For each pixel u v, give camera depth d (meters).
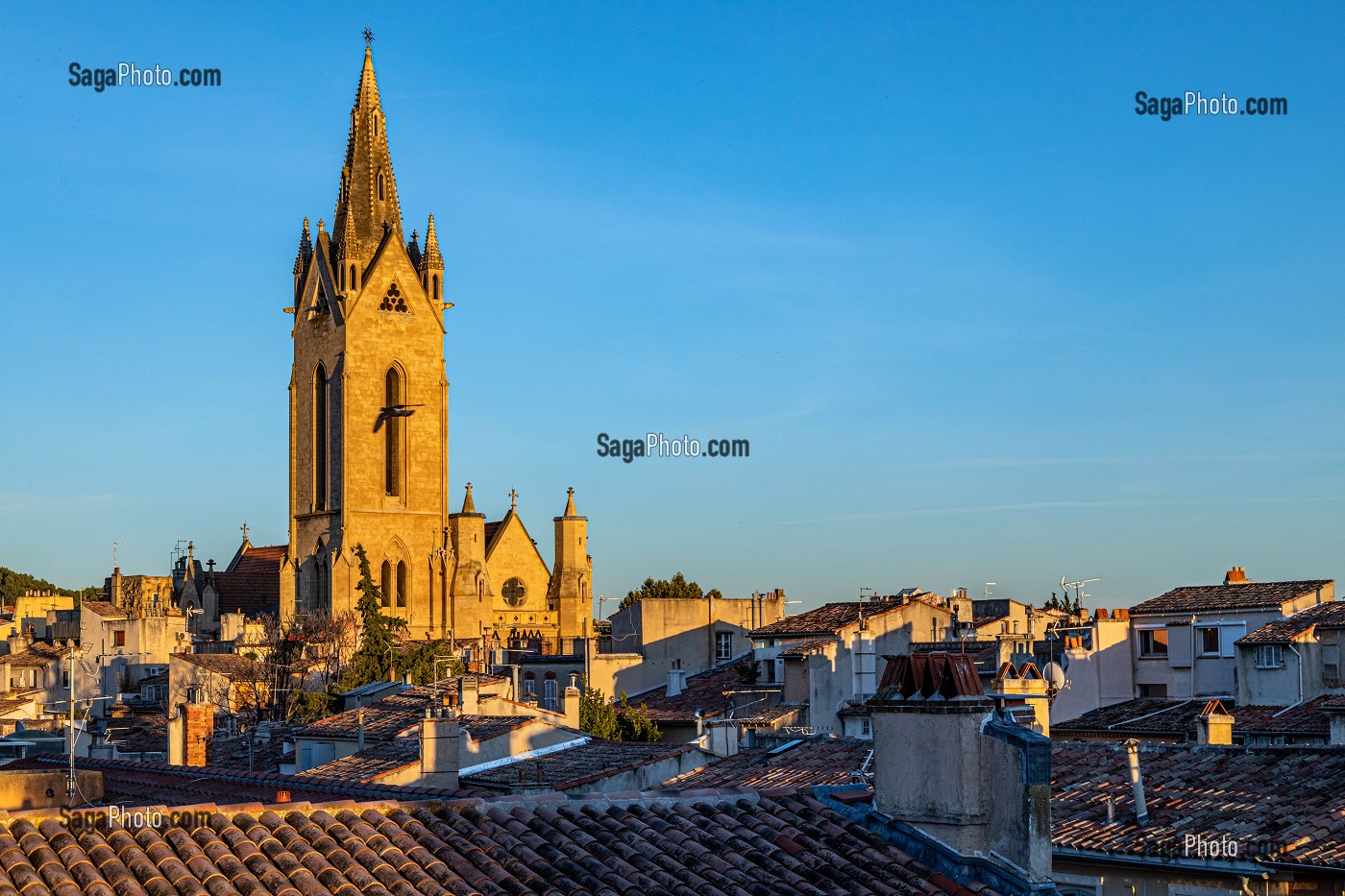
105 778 47.22
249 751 80.94
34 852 24.38
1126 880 38.56
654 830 27.27
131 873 24.20
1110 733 73.50
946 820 25.59
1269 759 43.12
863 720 80.50
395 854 25.61
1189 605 81.25
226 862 24.64
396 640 145.62
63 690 148.75
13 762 51.91
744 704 89.62
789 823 27.53
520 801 28.09
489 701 70.88
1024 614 110.75
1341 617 72.31
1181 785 42.44
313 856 25.16
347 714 72.38
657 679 117.62
